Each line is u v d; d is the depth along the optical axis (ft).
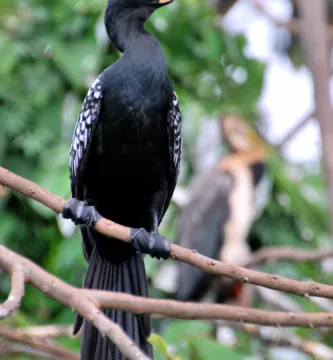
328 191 33.58
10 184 21.52
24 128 36.99
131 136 23.02
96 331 21.20
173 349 29.81
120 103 22.85
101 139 23.21
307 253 34.63
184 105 39.60
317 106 35.53
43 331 30.37
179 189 42.42
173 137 23.48
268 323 20.49
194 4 40.52
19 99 36.83
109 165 23.41
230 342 36.91
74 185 24.63
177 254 21.79
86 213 22.12
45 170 35.70
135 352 16.84
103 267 23.75
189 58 40.73
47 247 37.76
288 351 36.29
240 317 20.38
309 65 36.37
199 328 30.81
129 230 22.34
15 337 27.78
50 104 37.68
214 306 20.20
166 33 40.22
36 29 38.11
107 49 38.73
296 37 53.88
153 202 24.07
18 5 38.63
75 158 23.93
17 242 37.45
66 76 38.11
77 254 35.68
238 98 43.39
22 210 37.24
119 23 24.89
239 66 42.78
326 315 20.81
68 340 32.53
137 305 19.33
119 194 23.99
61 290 18.33
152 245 21.97
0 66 36.24
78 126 23.67
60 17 37.93
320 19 36.83
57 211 22.00
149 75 23.08
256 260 35.55
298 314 20.74
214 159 43.14
